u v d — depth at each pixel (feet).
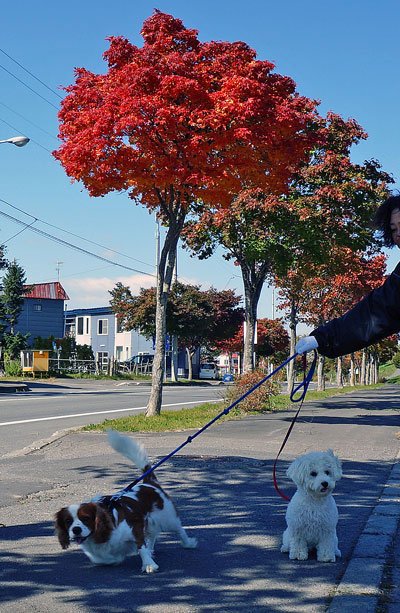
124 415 72.69
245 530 25.67
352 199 85.10
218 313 216.13
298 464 21.25
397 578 20.21
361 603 17.97
